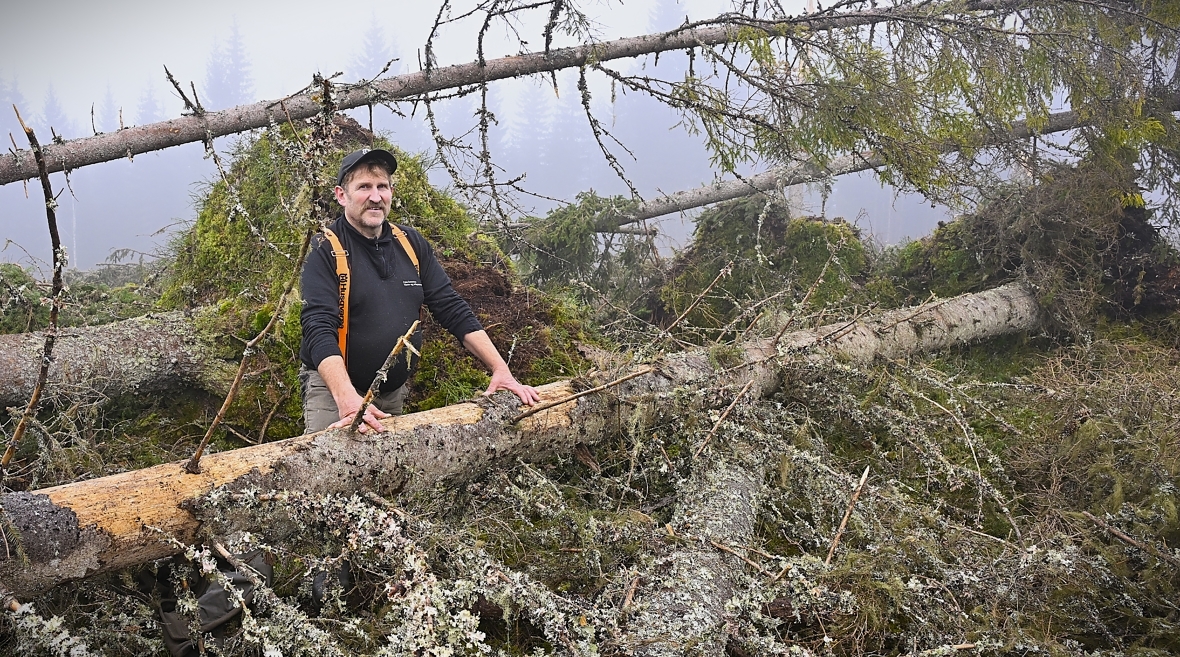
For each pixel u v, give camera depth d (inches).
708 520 109.0
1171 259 232.1
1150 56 251.6
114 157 180.2
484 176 198.4
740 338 165.2
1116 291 233.5
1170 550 111.0
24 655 71.1
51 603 87.1
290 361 155.6
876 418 148.5
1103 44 229.0
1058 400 163.2
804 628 99.9
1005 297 225.3
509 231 203.8
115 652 87.0
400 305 114.7
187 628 85.2
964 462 148.3
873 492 118.6
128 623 84.7
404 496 100.5
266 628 76.1
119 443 143.6
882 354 178.9
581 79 209.9
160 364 156.3
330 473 93.0
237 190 186.2
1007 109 222.7
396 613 80.5
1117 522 119.7
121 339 157.2
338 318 108.7
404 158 198.2
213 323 165.5
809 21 212.8
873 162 280.2
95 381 149.0
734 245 282.2
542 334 171.8
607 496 122.2
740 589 98.5
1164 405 149.8
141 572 88.7
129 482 82.0
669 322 266.4
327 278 109.0
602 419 123.4
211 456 89.3
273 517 88.0
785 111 212.7
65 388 143.5
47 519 74.9
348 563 98.7
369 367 112.3
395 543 84.4
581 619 84.2
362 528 87.1
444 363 159.0
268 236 173.8
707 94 209.9
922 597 98.4
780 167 287.9
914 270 269.7
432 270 123.4
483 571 87.1
